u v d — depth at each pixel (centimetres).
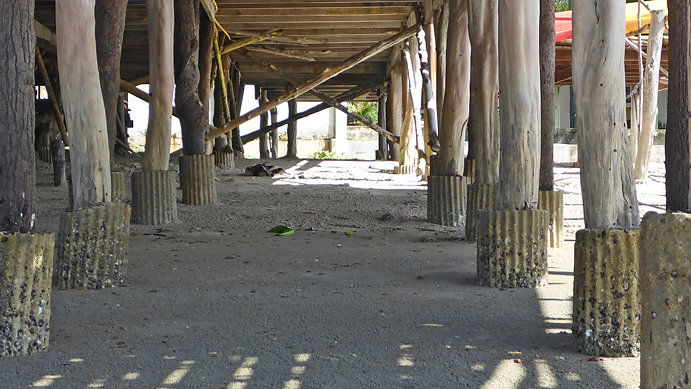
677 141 479
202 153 1120
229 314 473
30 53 391
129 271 609
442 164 942
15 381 344
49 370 361
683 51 484
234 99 2058
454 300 508
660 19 1488
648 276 239
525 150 550
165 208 899
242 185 1445
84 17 522
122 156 1984
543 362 373
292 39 1805
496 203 566
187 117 1101
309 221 948
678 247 228
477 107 786
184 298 516
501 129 557
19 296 381
